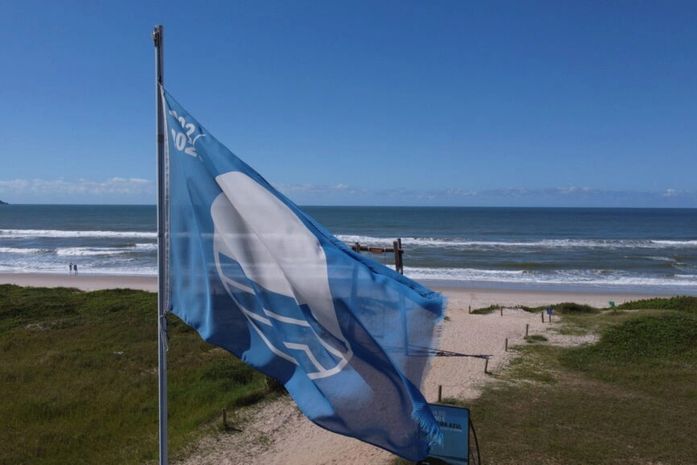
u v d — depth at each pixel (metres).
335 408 4.59
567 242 71.56
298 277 4.76
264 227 4.90
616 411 11.26
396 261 10.09
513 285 38.62
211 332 5.02
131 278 40.97
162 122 5.30
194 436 10.52
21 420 11.51
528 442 9.68
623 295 34.75
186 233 5.21
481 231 96.81
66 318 22.86
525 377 13.92
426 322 4.45
